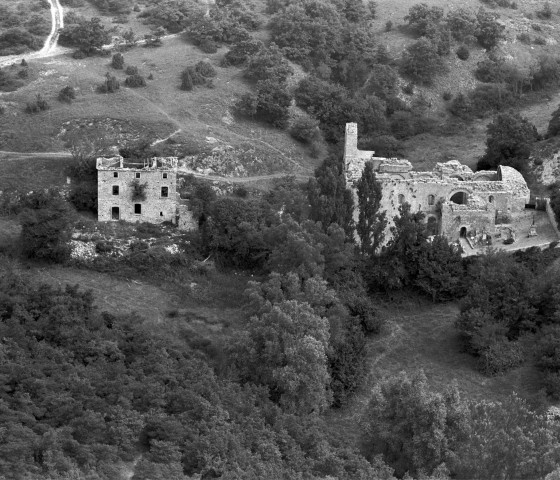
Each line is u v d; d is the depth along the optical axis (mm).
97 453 192000
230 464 199125
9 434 186500
